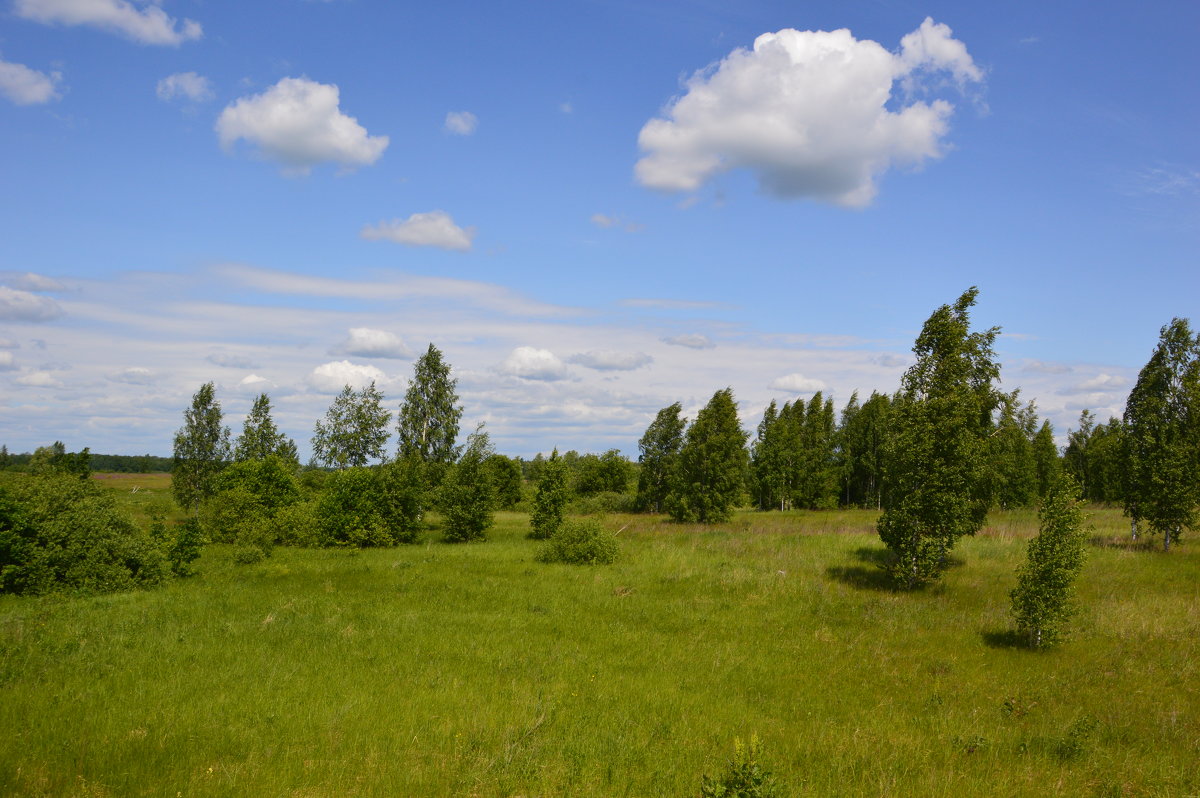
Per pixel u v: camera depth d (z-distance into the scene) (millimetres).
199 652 12914
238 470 35125
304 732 9445
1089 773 9133
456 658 13406
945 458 20547
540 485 35094
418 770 8305
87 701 10250
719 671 13586
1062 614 15109
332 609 16812
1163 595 18891
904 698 12375
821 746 9828
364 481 31656
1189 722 11086
